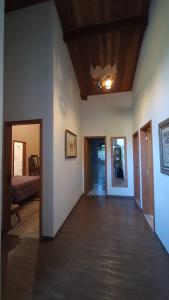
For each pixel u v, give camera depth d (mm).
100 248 2430
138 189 4617
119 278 1833
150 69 2980
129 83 5027
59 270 1969
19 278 1850
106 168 5406
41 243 2588
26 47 2965
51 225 2727
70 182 3904
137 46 3824
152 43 2840
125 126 5297
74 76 4520
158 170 2613
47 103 2824
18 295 1632
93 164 6949
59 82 3170
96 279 1821
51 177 2766
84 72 4613
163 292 1647
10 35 3051
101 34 3521
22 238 2746
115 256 2230
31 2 2898
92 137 5523
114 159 5379
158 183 2629
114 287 1712
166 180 2262
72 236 2805
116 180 5352
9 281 1807
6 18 3074
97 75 3643
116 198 5168
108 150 5410
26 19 2982
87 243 2572
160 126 2398
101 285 1739
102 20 3357
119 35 3602
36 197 5266
